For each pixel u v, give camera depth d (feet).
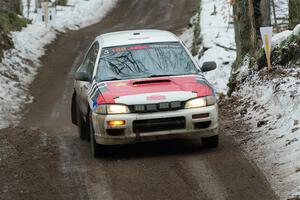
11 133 136.98
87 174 96.58
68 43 395.34
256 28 179.52
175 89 104.17
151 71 111.96
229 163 97.76
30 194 87.30
